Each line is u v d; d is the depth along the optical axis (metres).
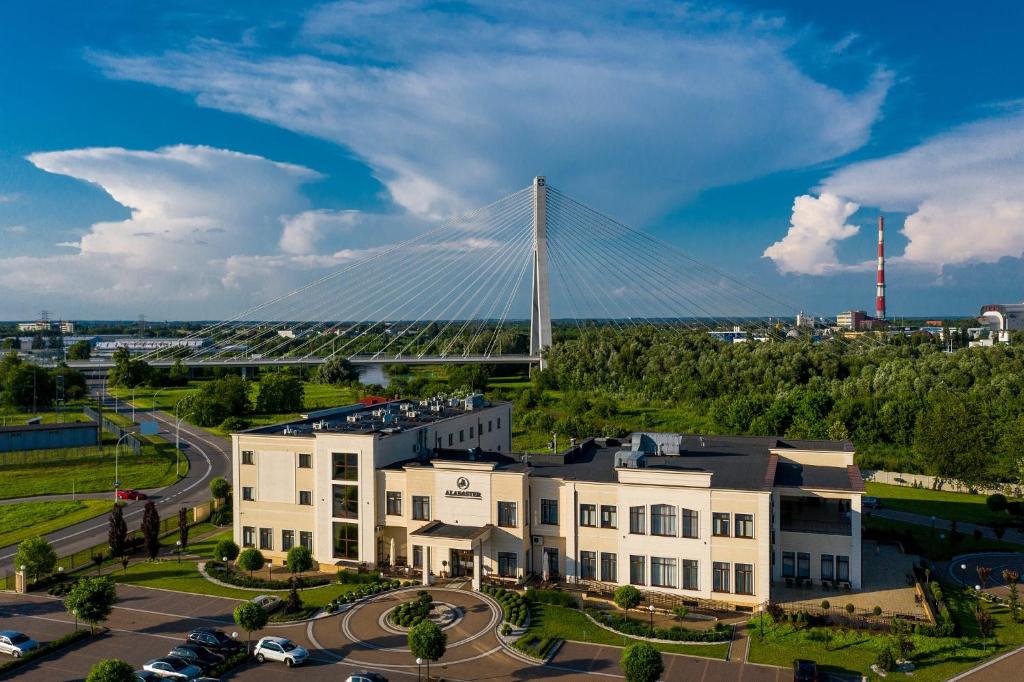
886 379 146.88
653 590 61.00
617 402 162.50
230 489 96.69
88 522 90.19
